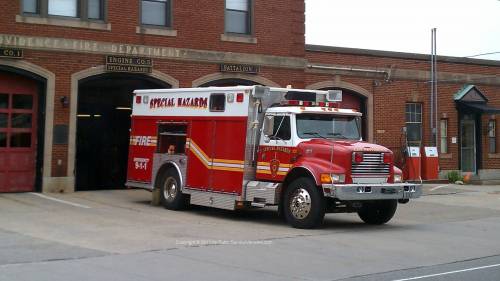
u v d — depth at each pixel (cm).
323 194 1166
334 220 1408
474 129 2752
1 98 1708
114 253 901
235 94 1322
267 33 2038
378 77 2444
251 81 2011
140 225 1202
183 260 861
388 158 1230
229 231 1156
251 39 2003
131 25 1822
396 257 928
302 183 1197
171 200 1475
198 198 1388
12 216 1288
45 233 1073
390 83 2469
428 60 2570
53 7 1738
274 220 1357
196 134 1411
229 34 1984
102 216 1323
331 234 1152
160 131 1532
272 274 783
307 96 1366
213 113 1372
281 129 1273
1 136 1712
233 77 1977
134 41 1825
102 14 1795
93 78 1783
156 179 1526
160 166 1509
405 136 2323
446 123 2648
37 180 1753
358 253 954
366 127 2423
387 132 2461
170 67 1883
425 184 2431
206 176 1373
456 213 1576
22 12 1686
